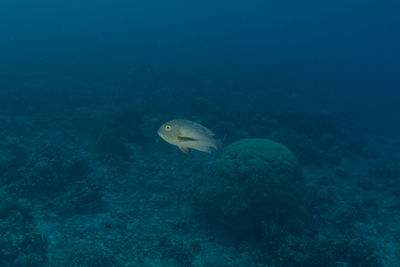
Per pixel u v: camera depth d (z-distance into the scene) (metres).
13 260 6.26
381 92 55.06
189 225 9.96
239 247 9.07
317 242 8.64
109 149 14.75
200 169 14.52
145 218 9.99
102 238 8.35
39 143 13.87
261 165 10.01
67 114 20.28
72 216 9.20
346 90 51.06
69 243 7.79
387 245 10.51
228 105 26.83
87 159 12.98
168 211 10.66
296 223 9.65
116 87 30.00
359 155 21.88
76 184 10.52
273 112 25.08
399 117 38.06
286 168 10.20
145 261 7.73
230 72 47.34
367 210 13.10
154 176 13.17
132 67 40.66
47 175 10.39
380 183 16.98
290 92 38.94
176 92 28.23
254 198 9.51
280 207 9.53
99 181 11.68
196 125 2.99
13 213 7.84
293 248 8.23
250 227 9.39
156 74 38.53
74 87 27.09
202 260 8.05
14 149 11.91
